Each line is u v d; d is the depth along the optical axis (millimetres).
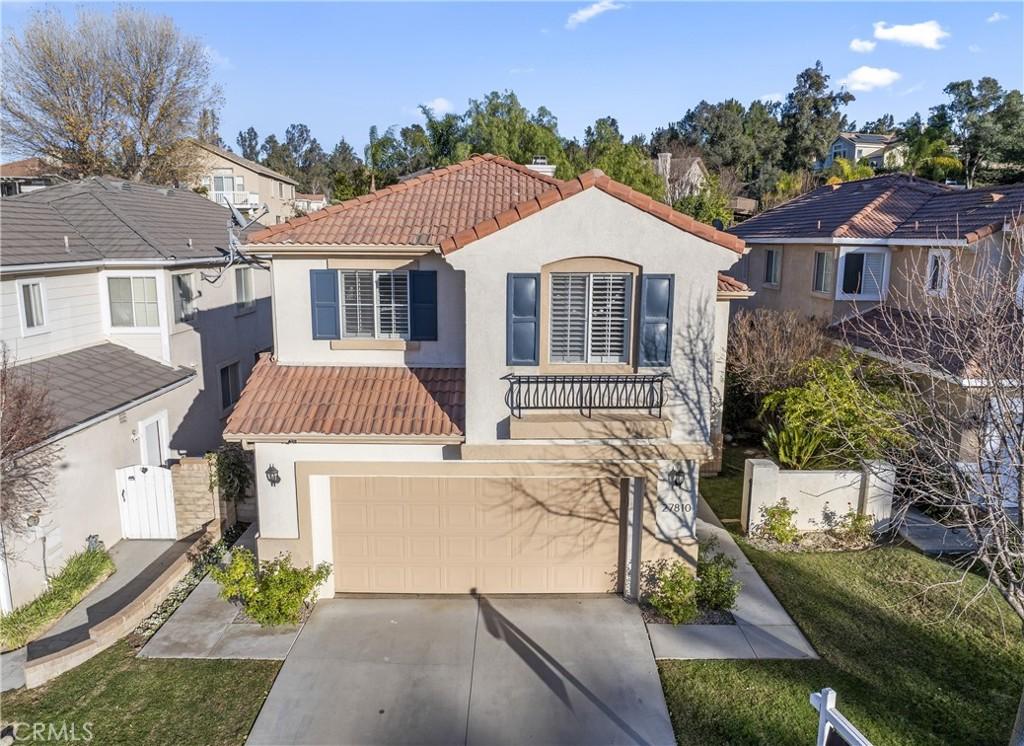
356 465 13031
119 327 20297
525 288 12086
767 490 16094
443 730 10383
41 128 47594
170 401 20188
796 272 26234
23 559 13758
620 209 11891
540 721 10547
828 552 15430
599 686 11281
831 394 16219
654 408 12500
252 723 10516
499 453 12477
